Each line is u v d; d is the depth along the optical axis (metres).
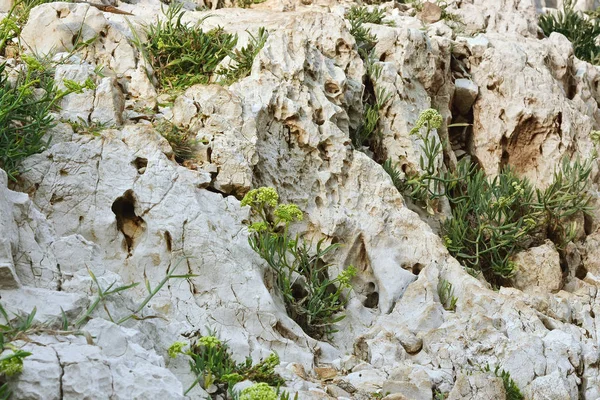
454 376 7.49
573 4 16.77
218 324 7.39
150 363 6.10
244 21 10.80
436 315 8.17
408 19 12.59
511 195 10.26
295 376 7.00
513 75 11.73
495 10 14.32
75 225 7.62
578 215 10.74
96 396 5.55
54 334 5.86
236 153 8.51
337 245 8.38
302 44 9.71
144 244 7.69
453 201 9.98
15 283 6.21
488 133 11.62
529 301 8.57
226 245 7.79
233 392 6.42
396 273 8.70
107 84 8.54
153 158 8.00
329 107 9.49
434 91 11.20
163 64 9.83
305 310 8.01
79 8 9.70
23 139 7.62
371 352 7.71
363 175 9.22
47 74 8.69
